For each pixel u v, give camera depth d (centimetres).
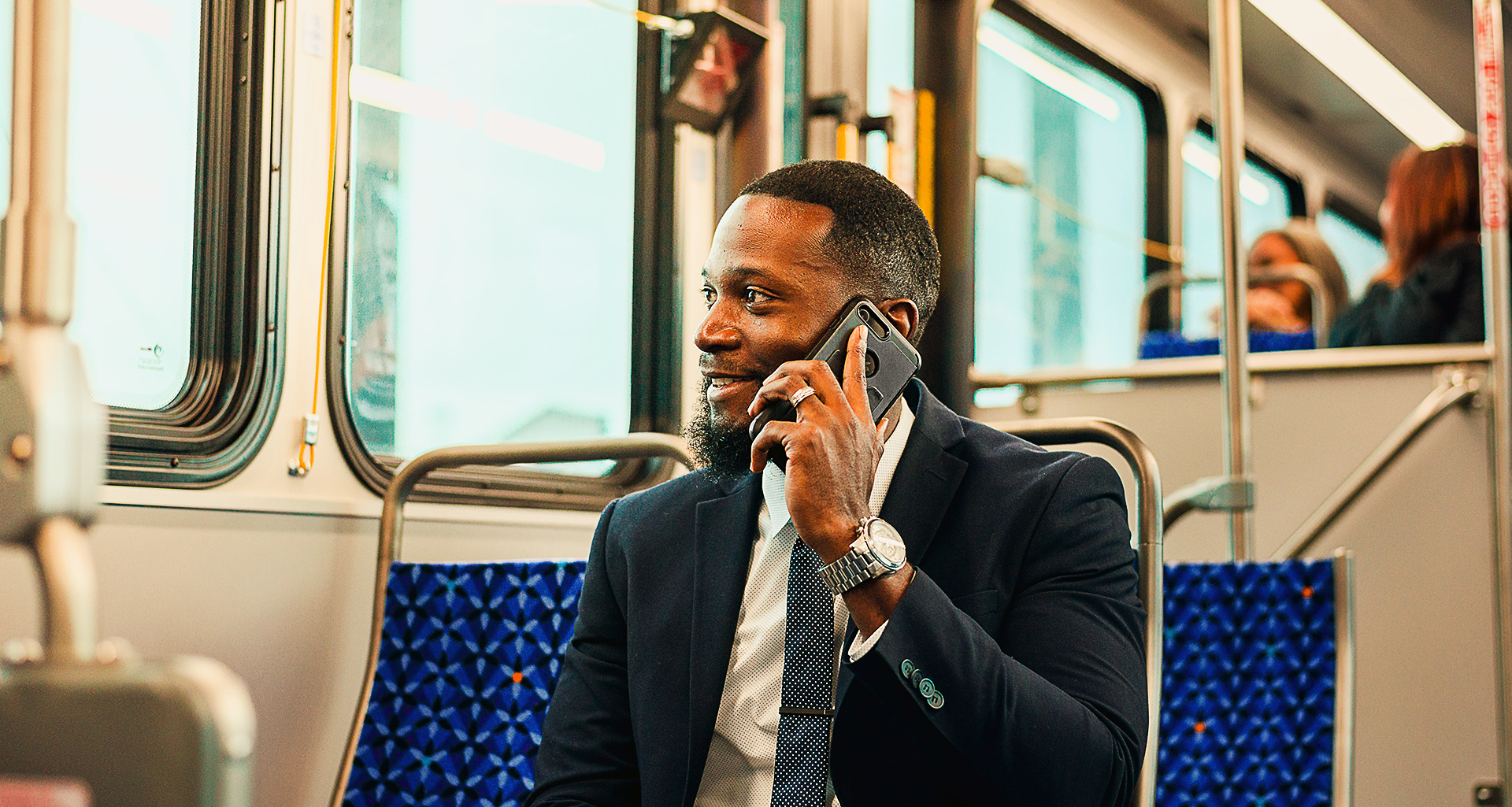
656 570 148
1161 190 548
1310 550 336
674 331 321
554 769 146
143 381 210
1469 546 323
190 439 210
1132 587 140
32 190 61
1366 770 328
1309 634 218
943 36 414
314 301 234
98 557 195
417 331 259
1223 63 270
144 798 50
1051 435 178
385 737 201
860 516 121
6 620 183
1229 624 221
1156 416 377
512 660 196
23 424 58
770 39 328
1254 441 361
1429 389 338
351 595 236
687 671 140
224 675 52
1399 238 382
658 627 143
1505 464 278
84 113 202
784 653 135
